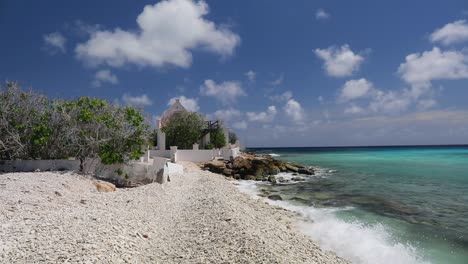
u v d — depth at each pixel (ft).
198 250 25.59
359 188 71.72
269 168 98.78
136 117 60.80
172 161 92.22
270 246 26.71
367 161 169.68
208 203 41.63
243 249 25.21
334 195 62.64
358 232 37.42
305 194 63.77
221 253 24.66
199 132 132.57
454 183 78.18
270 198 57.98
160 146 109.09
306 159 195.52
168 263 23.11
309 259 26.68
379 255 30.68
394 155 243.60
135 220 31.35
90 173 56.49
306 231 37.83
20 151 57.36
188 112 135.95
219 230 30.14
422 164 141.79
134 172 57.11
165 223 33.17
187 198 46.57
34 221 28.17
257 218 38.29
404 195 62.23
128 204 37.76
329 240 34.76
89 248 22.34
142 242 26.35
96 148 57.52
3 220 28.30
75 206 35.17
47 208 33.42
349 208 50.44
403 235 36.81
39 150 58.80
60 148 59.88
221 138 144.15
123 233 26.78
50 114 59.98
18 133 57.41
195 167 91.04
